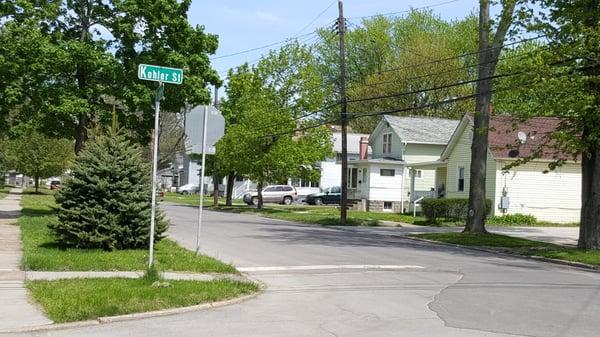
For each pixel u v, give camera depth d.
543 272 15.21
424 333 8.13
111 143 15.41
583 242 20.00
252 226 28.12
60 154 53.47
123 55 25.05
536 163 36.56
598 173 19.67
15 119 24.14
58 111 22.88
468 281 13.04
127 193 15.28
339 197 57.12
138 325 8.43
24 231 18.39
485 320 9.03
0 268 12.16
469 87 62.12
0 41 22.34
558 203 36.97
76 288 10.09
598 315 9.57
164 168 92.69
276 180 44.66
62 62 22.86
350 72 69.44
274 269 14.19
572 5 18.61
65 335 7.80
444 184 46.22
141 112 25.80
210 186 80.81
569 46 17.88
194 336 7.85
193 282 11.15
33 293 9.81
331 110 65.50
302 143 43.81
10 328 7.95
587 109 17.67
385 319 9.03
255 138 42.75
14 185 82.12
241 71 46.94
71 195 15.08
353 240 22.67
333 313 9.45
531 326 8.67
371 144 56.47
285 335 7.96
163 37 25.02
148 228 15.41
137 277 11.48
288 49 45.94
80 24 25.08
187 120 14.75
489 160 36.66
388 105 63.75
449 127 53.28
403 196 49.47
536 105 21.89
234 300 10.20
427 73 60.50
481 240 22.77
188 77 24.70
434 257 17.81
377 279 13.06
